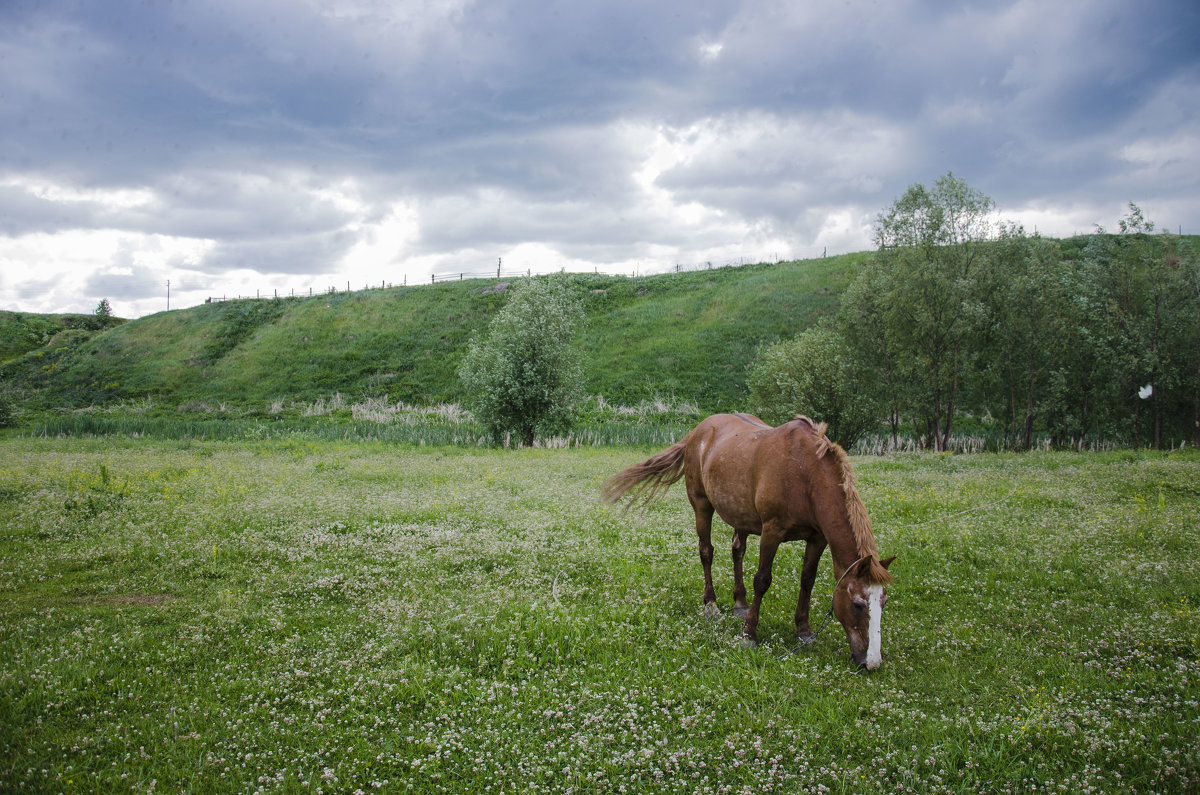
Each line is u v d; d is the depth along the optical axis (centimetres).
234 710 449
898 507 1088
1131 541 827
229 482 1334
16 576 714
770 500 569
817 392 2491
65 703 448
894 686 480
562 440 2652
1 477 1305
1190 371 2339
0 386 4838
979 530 902
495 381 2736
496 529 933
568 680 494
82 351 5500
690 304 4909
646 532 932
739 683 485
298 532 910
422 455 2061
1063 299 2406
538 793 367
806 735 415
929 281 2442
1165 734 402
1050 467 1573
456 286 5841
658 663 517
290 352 5088
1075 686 473
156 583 707
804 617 582
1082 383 2464
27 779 363
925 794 363
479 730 425
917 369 2519
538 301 2822
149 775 377
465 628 570
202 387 4706
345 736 423
